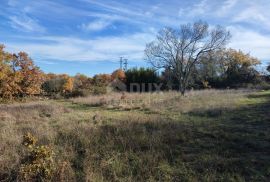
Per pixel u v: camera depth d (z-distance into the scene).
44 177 6.86
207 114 16.14
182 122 13.43
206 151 8.87
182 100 23.98
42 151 7.27
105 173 7.33
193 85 43.75
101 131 11.19
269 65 53.50
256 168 7.49
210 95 28.31
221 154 8.60
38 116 16.98
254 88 42.41
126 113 18.59
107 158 8.27
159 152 8.70
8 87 23.89
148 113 18.41
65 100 34.97
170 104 21.98
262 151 8.79
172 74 40.44
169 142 9.83
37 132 10.98
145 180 6.95
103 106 24.20
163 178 7.04
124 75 55.69
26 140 8.30
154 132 10.95
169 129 11.59
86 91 41.59
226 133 10.77
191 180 6.86
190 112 17.22
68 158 8.23
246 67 52.16
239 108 17.64
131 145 9.36
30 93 28.91
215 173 7.19
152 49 62.97
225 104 19.61
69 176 7.02
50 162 7.20
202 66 39.16
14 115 17.36
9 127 12.20
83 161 7.97
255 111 16.28
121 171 7.44
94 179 6.82
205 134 10.82
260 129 11.62
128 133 10.84
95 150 8.97
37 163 6.98
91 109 22.50
